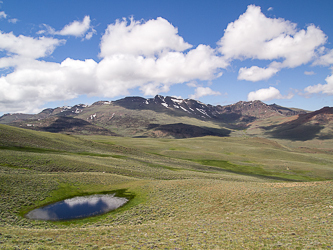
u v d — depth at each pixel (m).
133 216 32.25
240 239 19.16
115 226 26.91
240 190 39.09
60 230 23.47
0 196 34.41
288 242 17.64
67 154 81.75
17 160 57.72
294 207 29.28
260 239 18.89
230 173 91.19
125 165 76.81
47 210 34.12
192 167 96.69
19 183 40.06
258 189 38.88
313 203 29.66
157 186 44.91
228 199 35.41
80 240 20.30
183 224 25.94
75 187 44.97
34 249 16.83
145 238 20.86
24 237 20.08
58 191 41.72
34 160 60.25
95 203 37.97
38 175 46.56
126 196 41.81
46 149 84.38
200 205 34.34
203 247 17.72
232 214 29.42
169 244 18.72
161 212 33.16
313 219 23.28
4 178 40.09
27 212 32.53
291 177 93.62
